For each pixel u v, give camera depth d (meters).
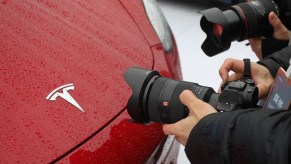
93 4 1.68
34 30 1.53
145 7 1.78
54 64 1.45
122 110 1.42
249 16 1.48
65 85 1.41
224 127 1.01
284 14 1.53
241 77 1.43
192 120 1.10
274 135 0.95
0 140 1.29
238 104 1.12
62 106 1.37
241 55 2.76
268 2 1.52
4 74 1.41
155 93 1.21
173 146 1.56
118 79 1.48
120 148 1.36
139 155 1.38
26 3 1.59
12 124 1.31
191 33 2.96
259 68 1.43
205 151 1.03
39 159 1.28
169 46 1.72
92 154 1.32
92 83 1.44
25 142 1.29
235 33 1.48
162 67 1.61
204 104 1.10
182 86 1.20
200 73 2.61
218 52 1.51
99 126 1.37
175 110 1.18
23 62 1.44
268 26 1.51
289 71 1.12
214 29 1.49
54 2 1.63
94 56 1.51
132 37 1.63
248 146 0.97
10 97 1.36
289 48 1.46
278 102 1.14
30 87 1.39
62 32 1.54
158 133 1.45
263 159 0.95
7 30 1.51
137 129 1.41
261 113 0.99
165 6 3.25
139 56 1.58
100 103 1.41
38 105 1.36
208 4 3.27
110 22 1.64
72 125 1.35
